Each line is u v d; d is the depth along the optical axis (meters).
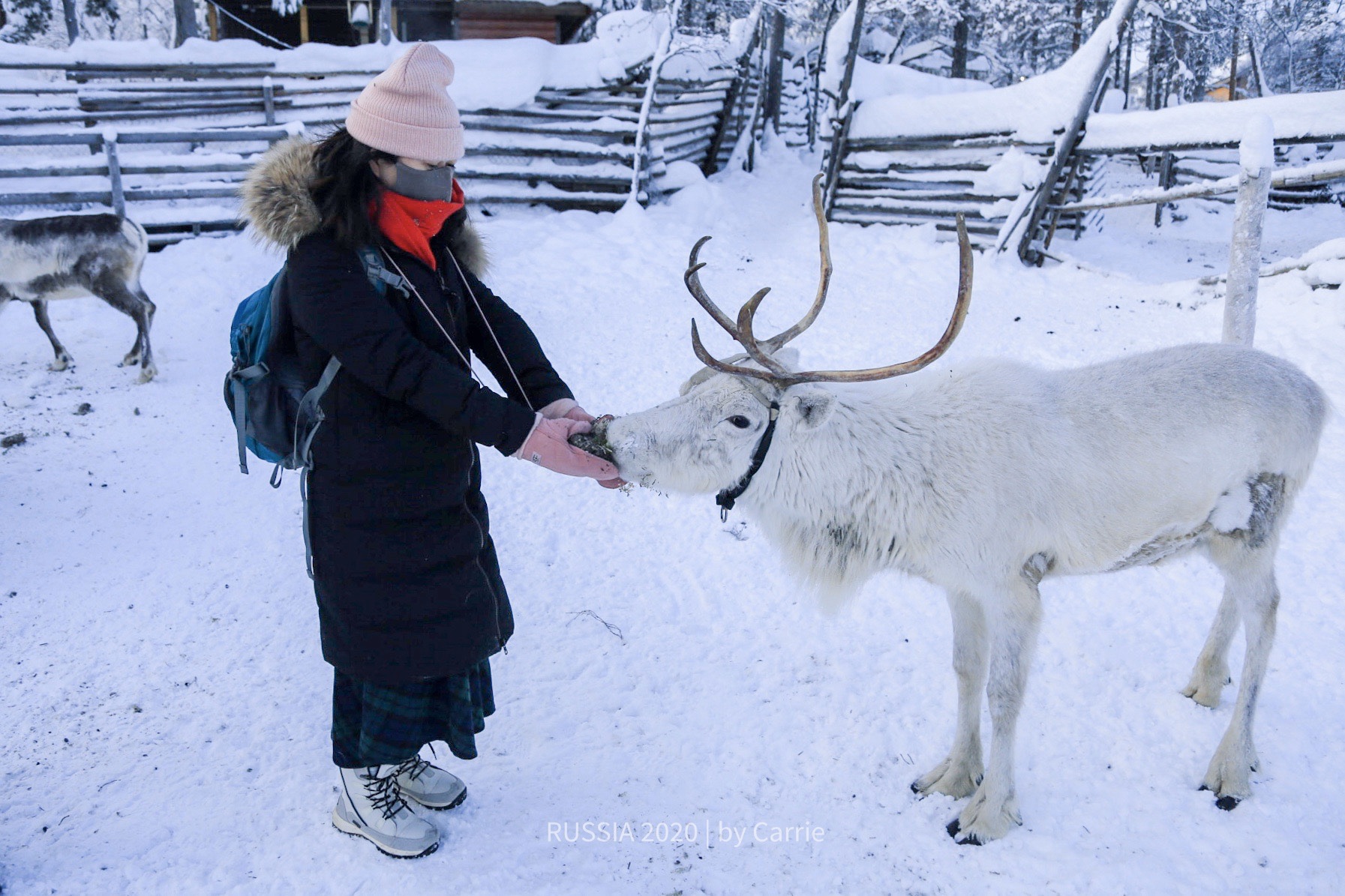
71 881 2.55
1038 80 10.23
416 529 2.42
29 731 3.26
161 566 4.53
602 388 6.82
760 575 4.46
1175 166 15.10
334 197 2.19
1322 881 2.57
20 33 23.91
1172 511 2.88
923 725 3.33
